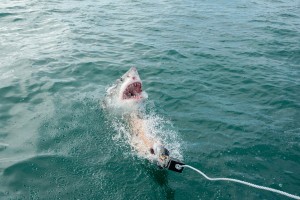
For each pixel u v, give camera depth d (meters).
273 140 6.78
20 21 14.66
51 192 5.14
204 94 8.85
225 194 5.22
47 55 10.98
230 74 10.34
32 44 11.96
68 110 7.58
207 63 11.14
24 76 9.30
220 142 6.62
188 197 5.12
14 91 8.42
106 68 10.23
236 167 5.89
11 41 12.15
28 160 5.84
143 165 5.78
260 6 21.92
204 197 5.14
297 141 6.78
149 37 13.84
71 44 12.26
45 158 5.90
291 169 5.96
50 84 8.88
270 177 5.71
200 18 17.75
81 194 5.11
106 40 13.12
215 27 16.08
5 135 6.61
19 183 5.31
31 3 18.12
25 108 7.64
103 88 8.89
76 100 8.09
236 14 19.19
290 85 9.72
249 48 13.14
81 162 5.82
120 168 5.69
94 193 5.13
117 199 5.02
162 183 5.38
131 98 7.48
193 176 5.56
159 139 6.50
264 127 7.29
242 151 6.36
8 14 15.55
